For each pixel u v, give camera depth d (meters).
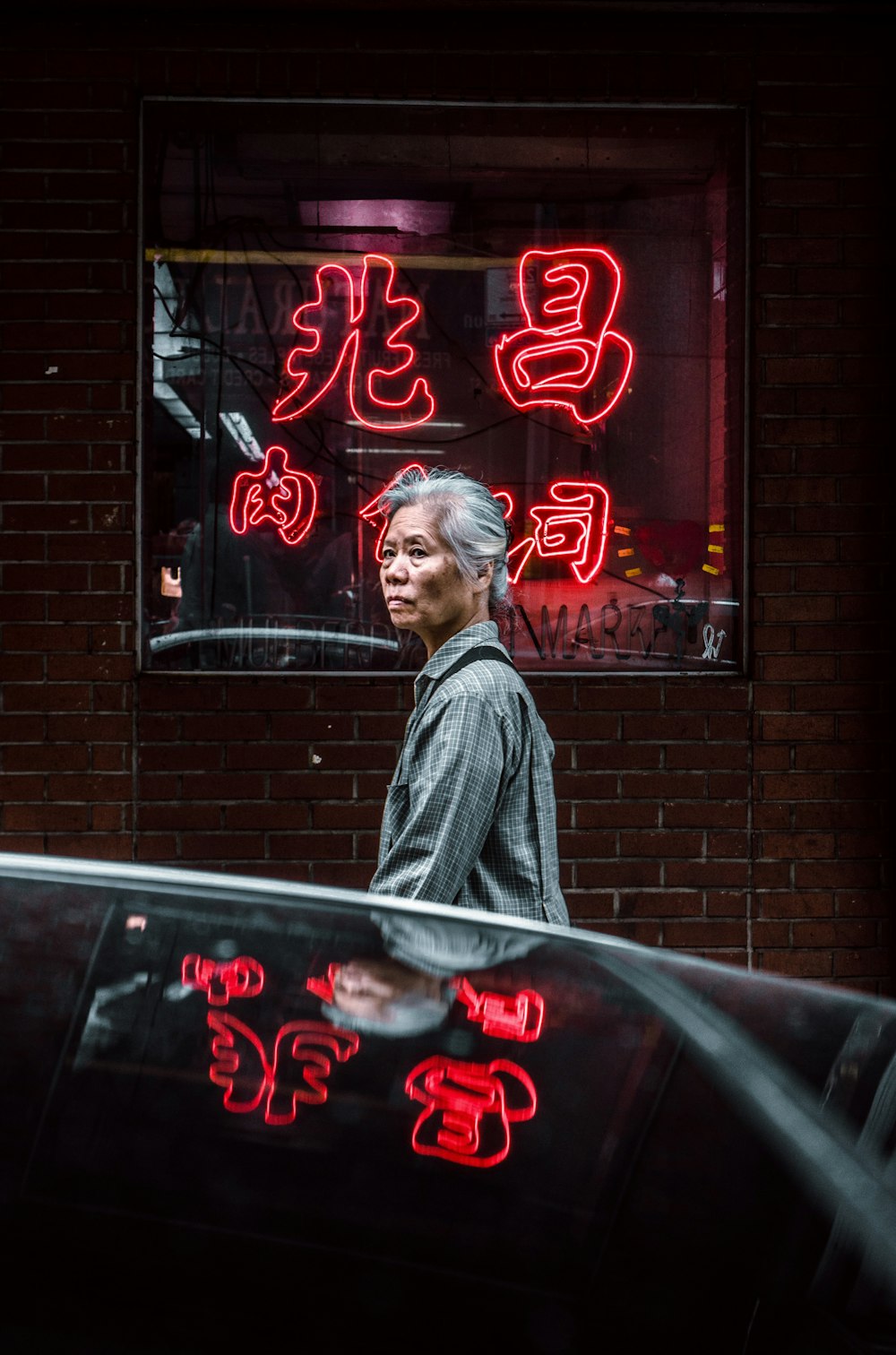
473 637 2.14
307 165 4.03
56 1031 0.86
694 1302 0.64
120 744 3.96
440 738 1.99
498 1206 0.70
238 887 1.24
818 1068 0.98
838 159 4.01
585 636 4.09
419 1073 0.86
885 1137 0.87
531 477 4.09
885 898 4.07
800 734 4.05
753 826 4.04
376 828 3.98
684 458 4.10
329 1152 0.73
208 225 4.02
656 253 4.09
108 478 3.95
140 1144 0.72
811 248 4.02
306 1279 0.62
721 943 4.04
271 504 4.05
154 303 4.02
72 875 1.22
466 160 4.05
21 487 3.95
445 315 4.07
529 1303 0.62
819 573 4.05
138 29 3.91
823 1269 0.69
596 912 4.02
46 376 3.94
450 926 1.21
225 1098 0.78
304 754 3.97
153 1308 0.59
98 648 3.96
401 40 3.94
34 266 3.93
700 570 4.10
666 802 4.03
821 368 4.04
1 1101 0.75
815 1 3.87
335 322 4.06
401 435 4.07
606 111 4.04
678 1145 0.80
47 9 3.87
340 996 0.97
